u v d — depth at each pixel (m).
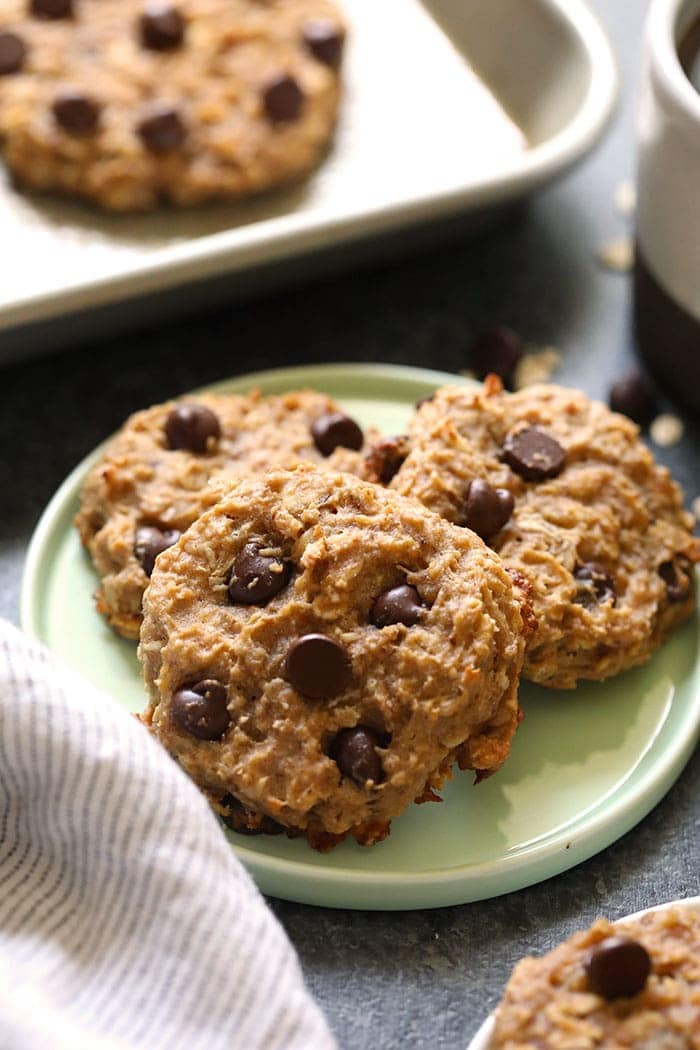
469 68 0.66
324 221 0.57
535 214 0.64
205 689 0.46
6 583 0.53
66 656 0.51
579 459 0.52
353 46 0.66
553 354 0.60
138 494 0.51
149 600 0.47
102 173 0.61
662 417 0.58
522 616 0.47
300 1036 0.42
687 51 0.56
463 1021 0.46
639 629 0.50
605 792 0.49
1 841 0.46
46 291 0.55
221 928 0.43
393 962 0.46
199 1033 0.42
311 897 0.47
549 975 0.43
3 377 0.58
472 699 0.46
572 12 0.63
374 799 0.46
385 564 0.47
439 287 0.61
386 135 0.64
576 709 0.50
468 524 0.49
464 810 0.48
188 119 0.62
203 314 0.60
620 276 0.62
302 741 0.46
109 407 0.58
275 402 0.54
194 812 0.44
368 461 0.51
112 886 0.44
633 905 0.48
